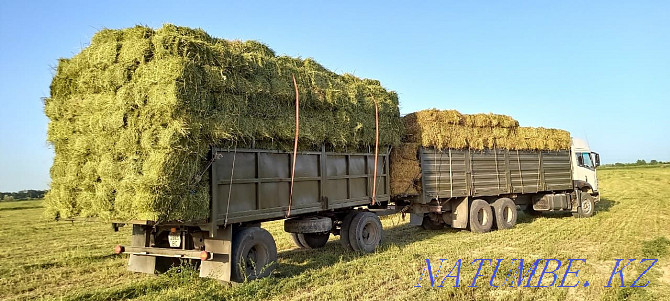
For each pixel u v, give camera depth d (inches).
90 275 297.7
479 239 418.0
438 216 503.5
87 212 243.8
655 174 1941.4
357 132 347.3
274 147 280.5
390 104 394.6
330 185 329.7
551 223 538.6
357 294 231.3
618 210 687.7
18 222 770.8
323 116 315.9
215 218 236.5
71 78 260.4
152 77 218.8
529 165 570.3
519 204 596.7
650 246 359.6
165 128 217.0
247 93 254.1
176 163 212.7
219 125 233.6
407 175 424.8
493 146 517.3
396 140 404.5
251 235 263.4
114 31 244.2
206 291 238.4
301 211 301.0
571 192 641.0
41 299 230.7
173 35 223.8
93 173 237.8
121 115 225.0
